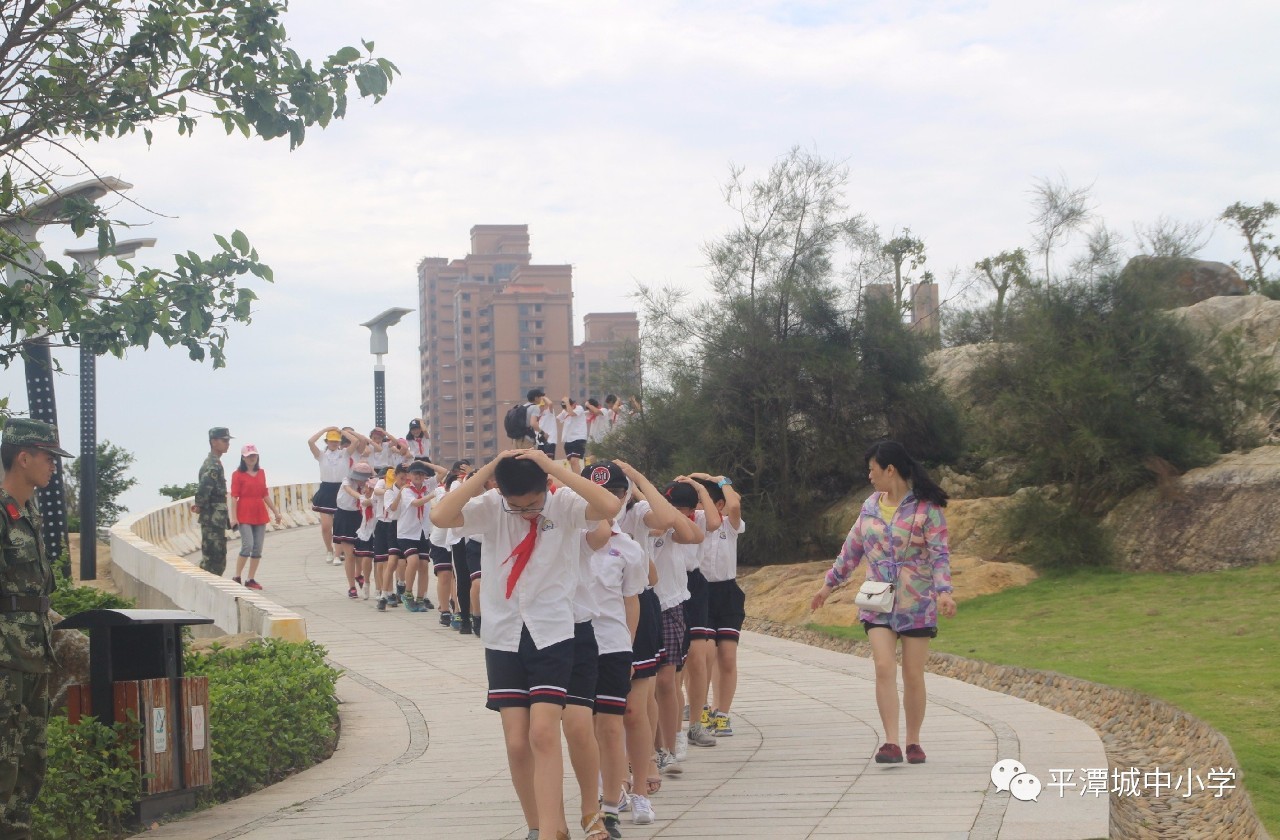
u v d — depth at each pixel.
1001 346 20.73
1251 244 31.55
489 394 92.75
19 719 6.16
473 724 10.98
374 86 8.81
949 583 8.01
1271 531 16.52
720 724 9.61
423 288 103.06
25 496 6.40
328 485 24.16
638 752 7.05
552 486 6.25
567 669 6.04
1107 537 17.91
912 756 8.11
